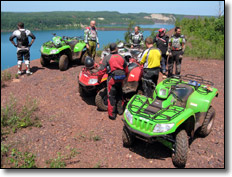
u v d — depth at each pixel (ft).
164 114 13.71
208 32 72.33
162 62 31.63
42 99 23.03
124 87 21.66
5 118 18.04
